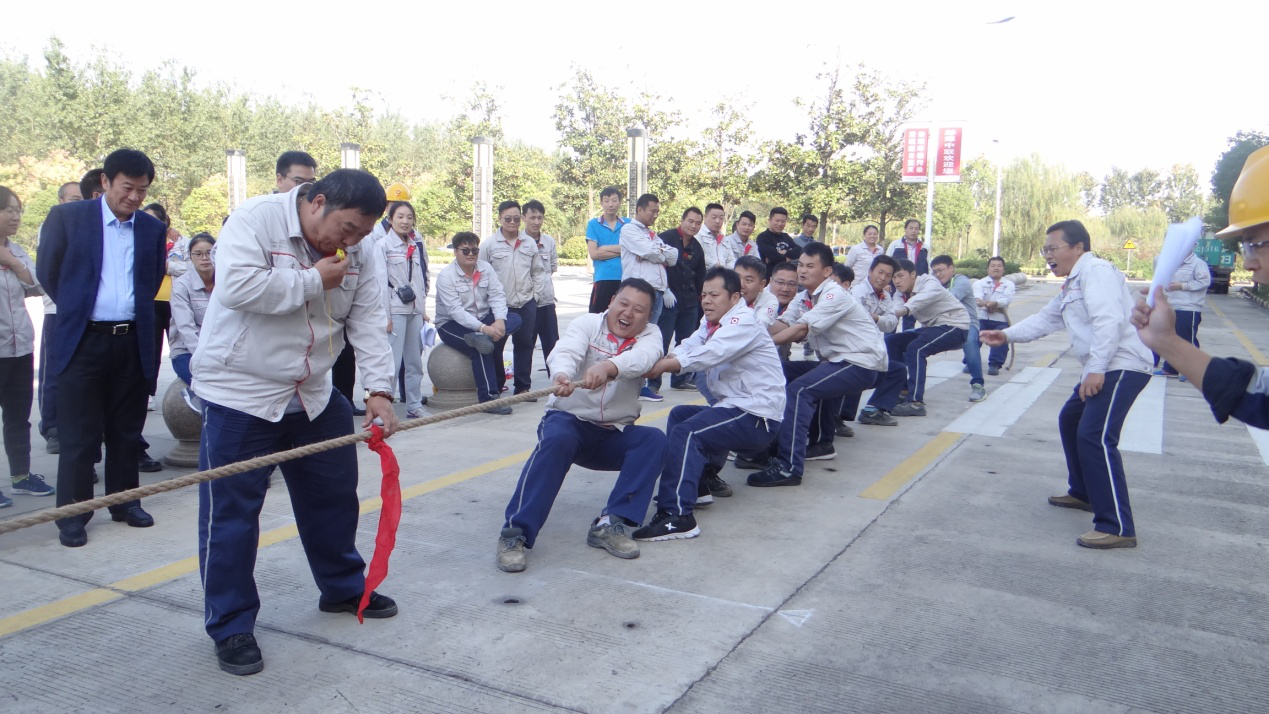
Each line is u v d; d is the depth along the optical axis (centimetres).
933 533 449
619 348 426
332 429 325
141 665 298
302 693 281
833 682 294
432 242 4006
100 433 420
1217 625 344
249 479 297
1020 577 390
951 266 878
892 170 2191
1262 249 204
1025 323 488
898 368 721
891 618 345
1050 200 4441
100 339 415
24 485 490
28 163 3091
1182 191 8394
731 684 291
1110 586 381
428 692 282
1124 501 429
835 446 646
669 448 449
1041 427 721
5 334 470
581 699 279
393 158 5641
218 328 295
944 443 657
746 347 455
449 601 354
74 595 355
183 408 539
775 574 389
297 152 531
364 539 427
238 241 279
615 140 3155
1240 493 532
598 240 848
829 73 2125
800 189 2123
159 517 456
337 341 318
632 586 372
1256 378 214
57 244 405
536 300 810
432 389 870
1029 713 277
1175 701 285
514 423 700
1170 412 790
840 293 561
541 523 398
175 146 3247
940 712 277
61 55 2967
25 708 270
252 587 302
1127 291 435
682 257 858
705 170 2530
